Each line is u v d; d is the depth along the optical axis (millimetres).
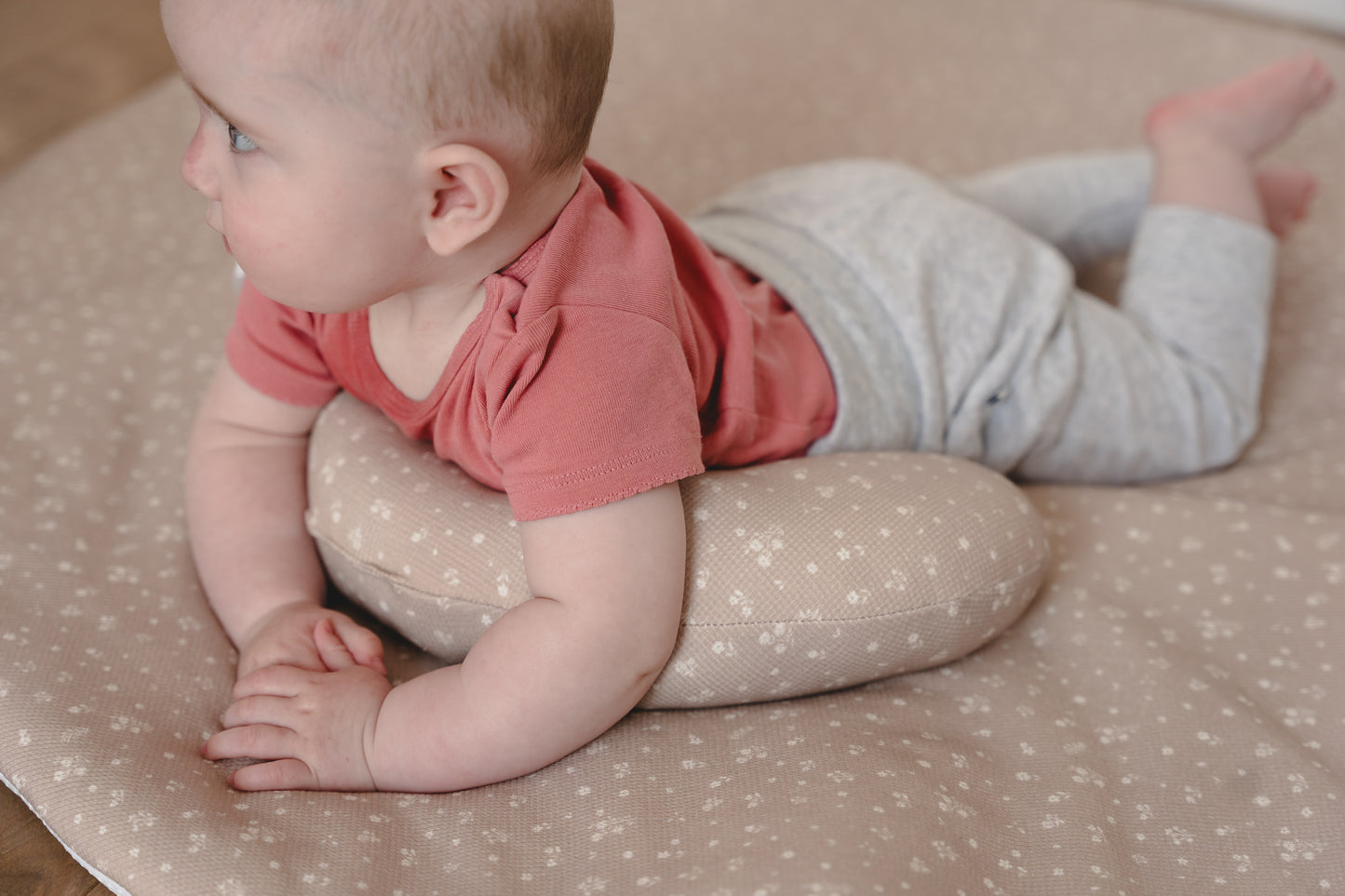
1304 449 1146
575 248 721
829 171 1116
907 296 964
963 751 768
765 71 1669
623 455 684
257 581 842
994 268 1027
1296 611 910
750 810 689
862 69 1696
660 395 702
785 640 752
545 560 700
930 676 846
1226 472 1128
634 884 654
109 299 1153
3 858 722
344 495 828
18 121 1581
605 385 684
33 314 1115
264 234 662
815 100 1624
